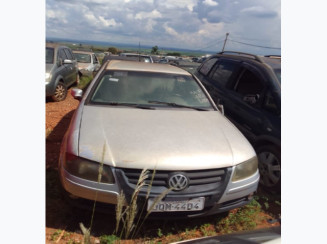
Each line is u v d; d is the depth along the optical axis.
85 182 2.19
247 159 2.52
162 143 2.43
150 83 3.61
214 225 2.71
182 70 4.17
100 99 3.26
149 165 2.19
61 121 5.52
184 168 2.22
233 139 2.74
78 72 9.82
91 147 2.30
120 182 2.16
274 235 1.69
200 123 2.99
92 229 2.46
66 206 2.73
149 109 3.20
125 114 2.98
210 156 2.37
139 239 2.40
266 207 3.09
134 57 10.02
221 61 5.43
